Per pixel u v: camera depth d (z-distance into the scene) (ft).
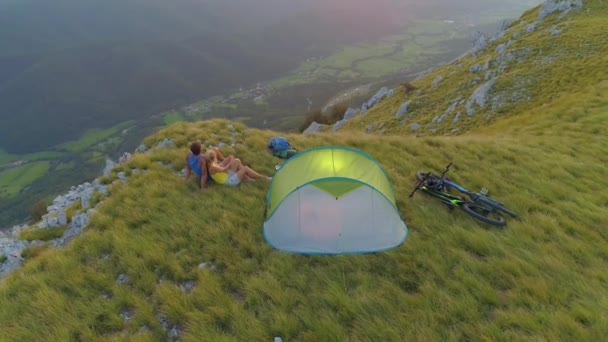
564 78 114.32
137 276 23.22
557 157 43.04
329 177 25.80
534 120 69.67
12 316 20.90
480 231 26.35
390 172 37.19
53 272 24.21
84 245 26.53
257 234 27.02
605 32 136.26
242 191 33.12
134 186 35.22
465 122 132.05
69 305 21.21
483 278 21.50
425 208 29.66
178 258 24.79
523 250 24.03
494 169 38.83
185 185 34.30
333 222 25.79
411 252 24.48
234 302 20.42
